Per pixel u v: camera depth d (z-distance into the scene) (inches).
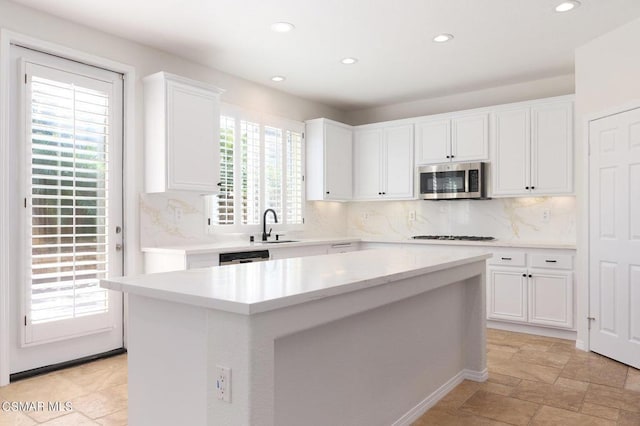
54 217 127.0
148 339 70.2
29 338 121.4
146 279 71.8
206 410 59.8
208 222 170.7
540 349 148.9
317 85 195.8
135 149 146.5
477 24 133.9
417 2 119.9
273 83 192.2
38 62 124.6
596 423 94.8
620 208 134.0
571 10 124.8
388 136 214.1
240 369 54.4
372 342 86.0
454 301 117.0
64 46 128.6
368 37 143.2
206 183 155.4
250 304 52.1
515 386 116.3
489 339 161.5
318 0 118.7
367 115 239.3
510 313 170.9
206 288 62.9
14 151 120.0
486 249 176.7
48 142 126.3
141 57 148.6
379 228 232.4
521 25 134.4
